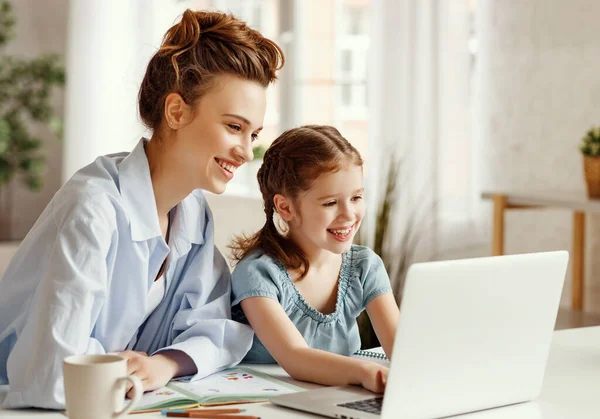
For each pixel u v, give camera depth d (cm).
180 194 125
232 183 431
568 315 323
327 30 407
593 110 337
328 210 128
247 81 118
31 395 103
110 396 88
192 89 116
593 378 123
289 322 127
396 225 367
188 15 120
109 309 122
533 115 356
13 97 468
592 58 336
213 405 104
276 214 144
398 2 368
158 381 112
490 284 101
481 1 369
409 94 368
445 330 97
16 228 508
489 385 104
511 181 365
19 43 504
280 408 102
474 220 368
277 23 421
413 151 367
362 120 399
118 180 121
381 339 135
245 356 135
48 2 512
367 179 375
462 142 363
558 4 346
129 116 462
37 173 465
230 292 136
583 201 277
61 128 483
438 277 94
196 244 135
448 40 362
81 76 469
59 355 103
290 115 420
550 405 109
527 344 108
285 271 133
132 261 120
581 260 323
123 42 464
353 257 141
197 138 118
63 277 107
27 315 116
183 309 132
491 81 369
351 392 107
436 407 99
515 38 361
